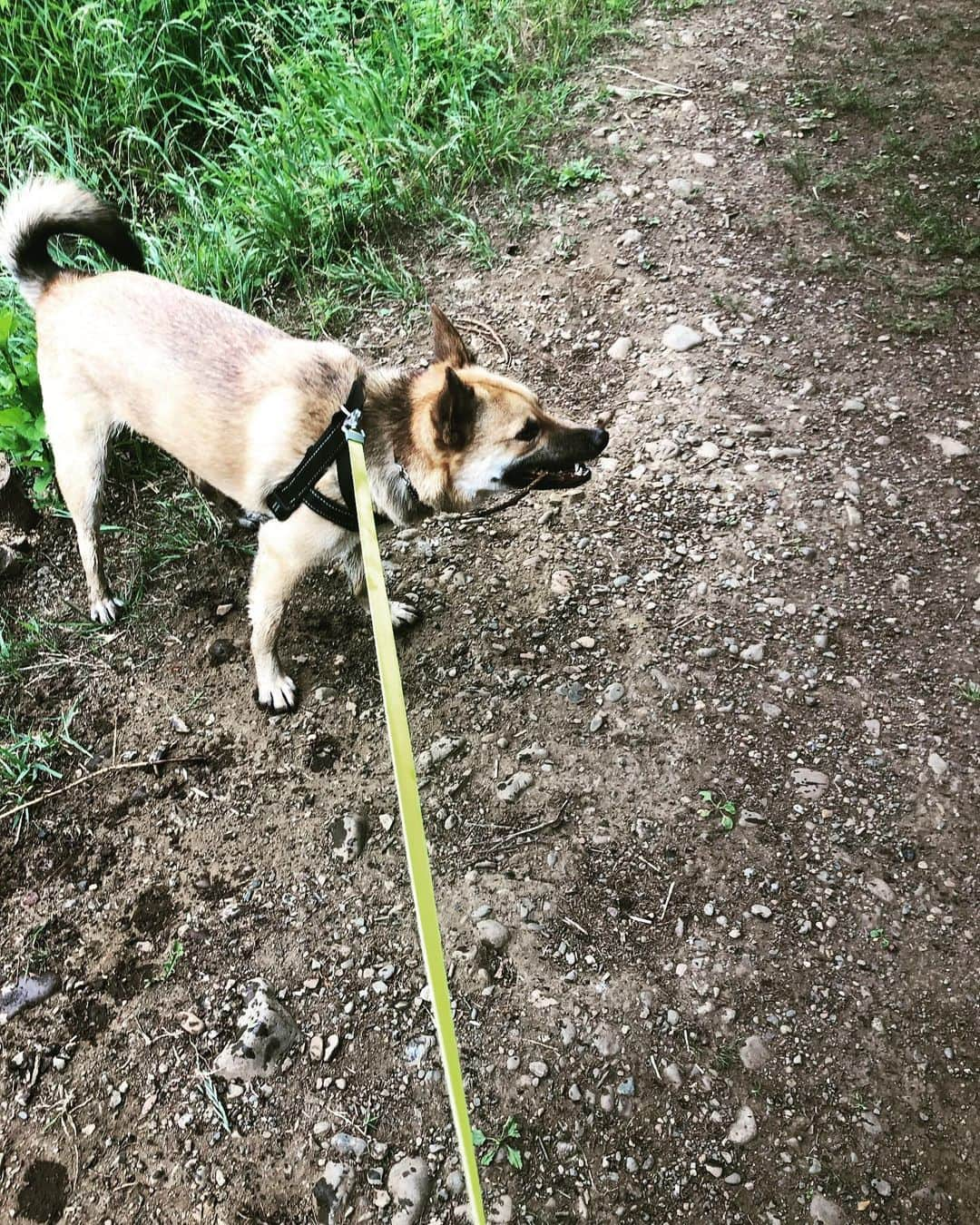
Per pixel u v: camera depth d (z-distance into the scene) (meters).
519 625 1.21
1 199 1.64
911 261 1.54
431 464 1.05
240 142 1.76
